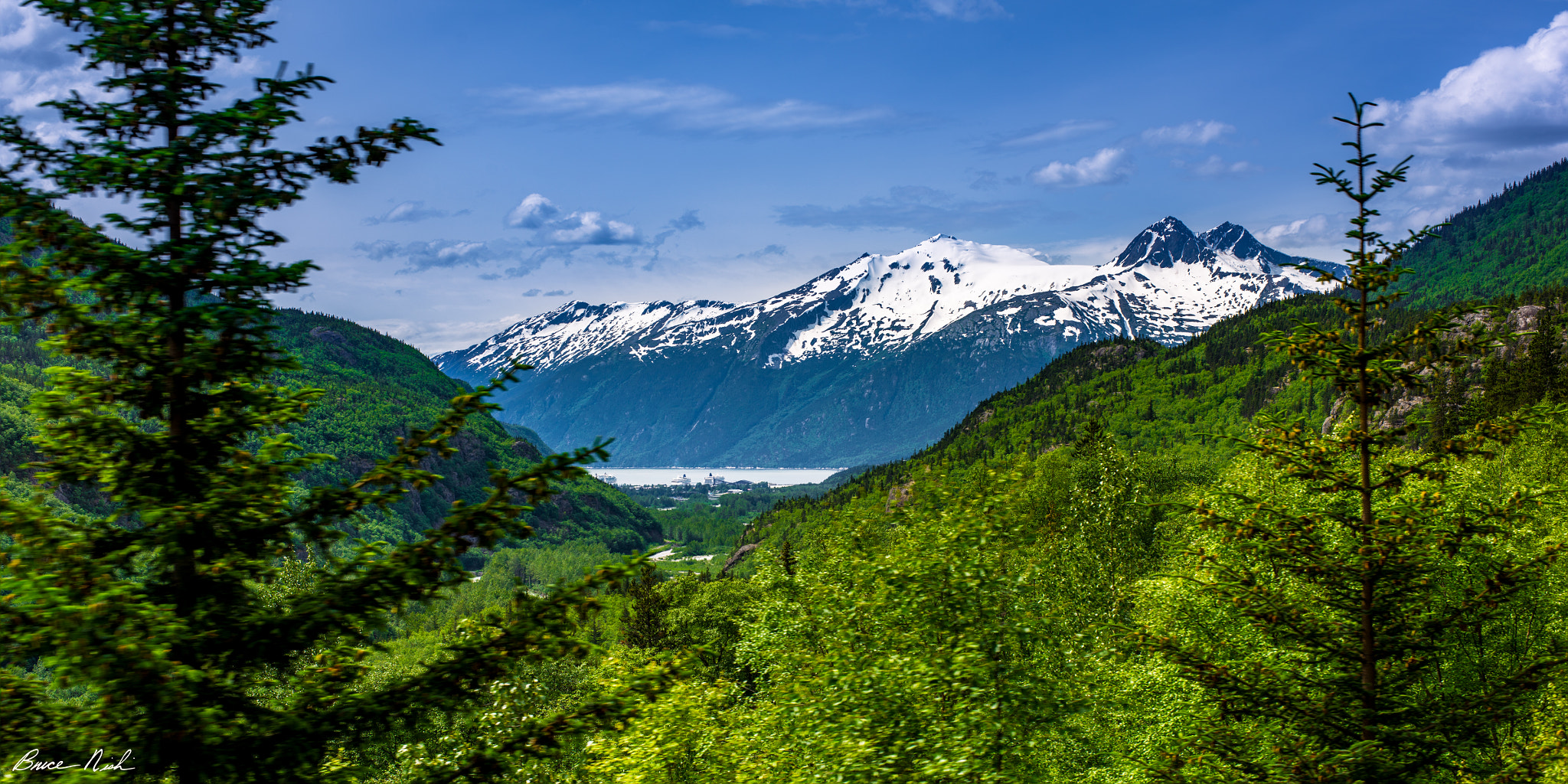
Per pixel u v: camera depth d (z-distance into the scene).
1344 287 18.69
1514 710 18.41
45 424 12.05
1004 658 23.38
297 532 12.97
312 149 13.07
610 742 25.64
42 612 10.12
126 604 10.60
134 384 12.26
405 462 13.17
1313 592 21.17
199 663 11.73
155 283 12.20
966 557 24.86
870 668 21.77
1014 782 21.02
